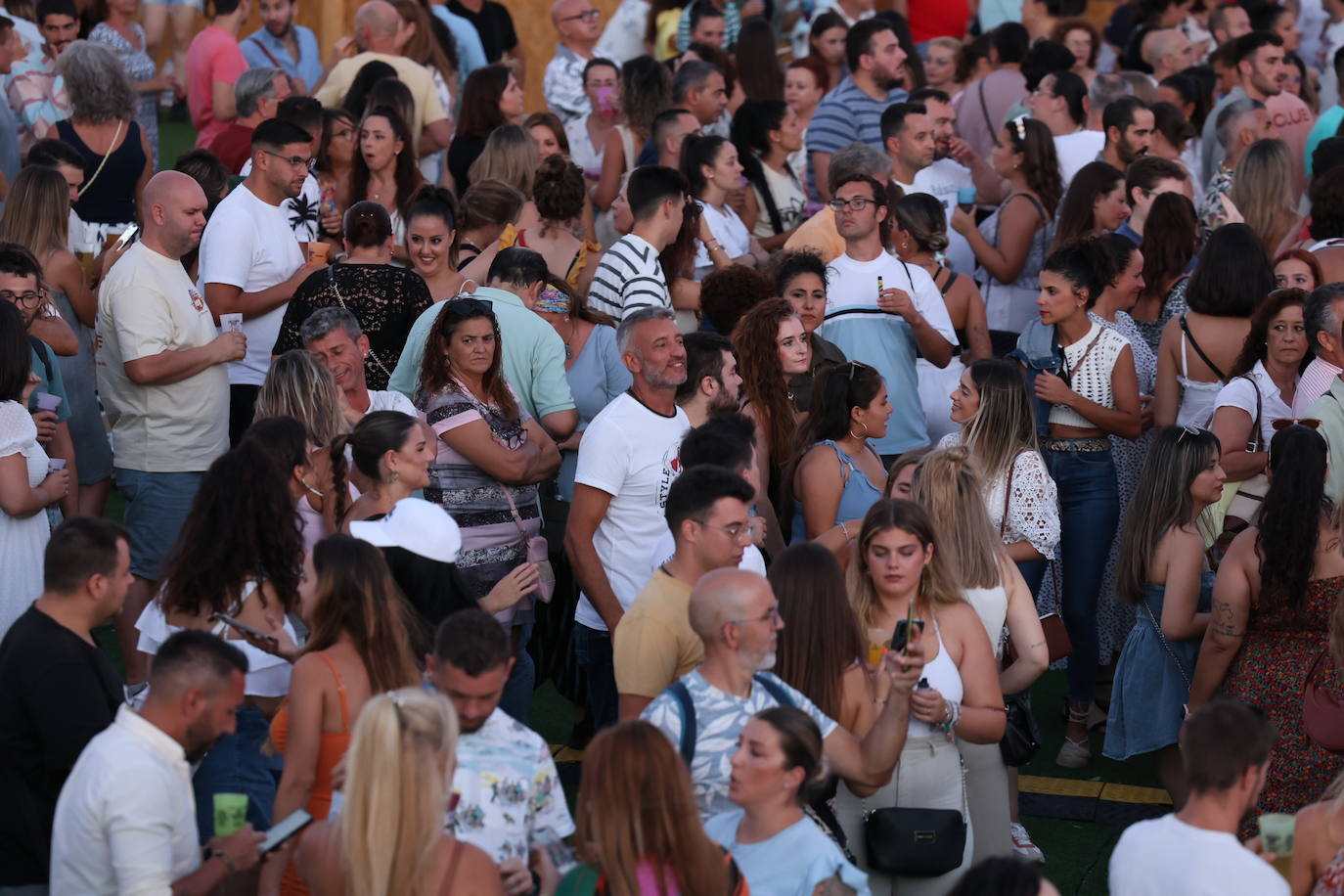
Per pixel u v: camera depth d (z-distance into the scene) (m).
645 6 48.78
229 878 15.14
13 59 37.47
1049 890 12.73
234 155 35.97
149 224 25.66
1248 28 49.03
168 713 14.85
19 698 16.33
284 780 16.03
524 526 22.81
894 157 34.97
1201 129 43.03
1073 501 26.38
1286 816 15.27
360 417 22.78
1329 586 20.38
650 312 21.38
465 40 46.94
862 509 22.47
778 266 26.91
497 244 28.89
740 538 17.48
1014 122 34.34
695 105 38.38
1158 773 25.12
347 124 32.88
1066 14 50.59
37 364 24.64
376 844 13.00
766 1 51.75
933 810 17.38
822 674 17.11
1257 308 25.86
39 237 26.86
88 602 16.64
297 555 18.62
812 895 14.45
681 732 15.57
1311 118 40.91
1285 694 20.52
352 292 25.64
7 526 21.39
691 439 19.70
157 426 25.67
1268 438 25.27
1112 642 28.36
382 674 16.33
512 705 22.61
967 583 19.58
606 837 13.11
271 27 45.75
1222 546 25.03
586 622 22.45
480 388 22.70
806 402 25.33
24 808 16.34
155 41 56.03
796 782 14.68
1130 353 26.58
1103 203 32.03
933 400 29.69
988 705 18.25
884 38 38.78
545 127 36.47
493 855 14.81
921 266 29.78
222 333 26.61
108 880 14.64
